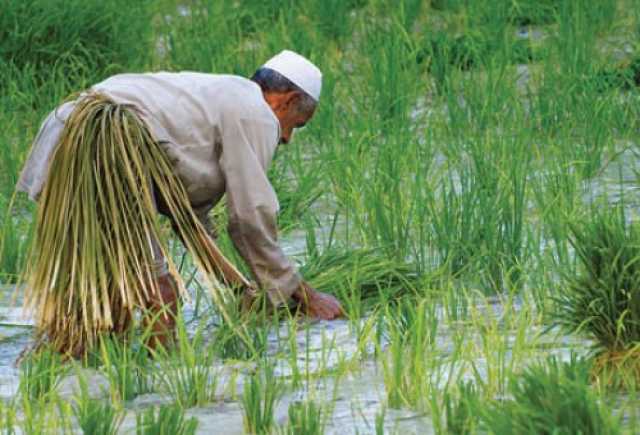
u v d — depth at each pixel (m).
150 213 10.85
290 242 14.76
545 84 20.69
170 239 14.64
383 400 9.77
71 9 22.58
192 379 9.98
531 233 13.41
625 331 10.03
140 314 11.39
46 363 10.23
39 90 21.06
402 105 20.20
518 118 19.12
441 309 12.14
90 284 10.73
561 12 24.83
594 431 8.06
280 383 9.98
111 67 22.17
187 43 24.20
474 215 13.87
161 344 10.91
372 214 14.63
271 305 11.83
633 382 9.52
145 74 11.43
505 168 15.77
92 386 10.37
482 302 12.33
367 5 28.27
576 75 20.78
